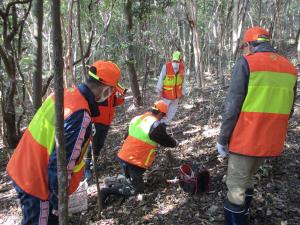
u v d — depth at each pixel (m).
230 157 3.08
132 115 9.44
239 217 3.13
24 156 2.56
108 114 4.95
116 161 5.84
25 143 2.58
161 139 4.29
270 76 2.87
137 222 3.84
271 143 2.94
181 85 7.18
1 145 7.06
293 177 4.25
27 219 2.64
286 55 15.20
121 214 4.04
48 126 2.45
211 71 15.54
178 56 7.04
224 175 4.52
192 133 6.71
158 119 4.76
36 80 4.27
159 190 4.46
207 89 10.23
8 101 6.02
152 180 4.79
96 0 9.08
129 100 11.27
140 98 10.22
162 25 14.99
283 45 17.84
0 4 5.24
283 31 21.47
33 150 2.51
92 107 2.56
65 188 1.94
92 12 8.66
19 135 6.52
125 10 9.12
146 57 10.40
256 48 3.01
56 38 1.67
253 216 3.59
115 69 2.61
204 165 4.98
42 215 2.61
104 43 9.28
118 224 3.85
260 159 3.14
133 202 4.23
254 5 19.36
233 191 3.09
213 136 6.23
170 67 6.98
